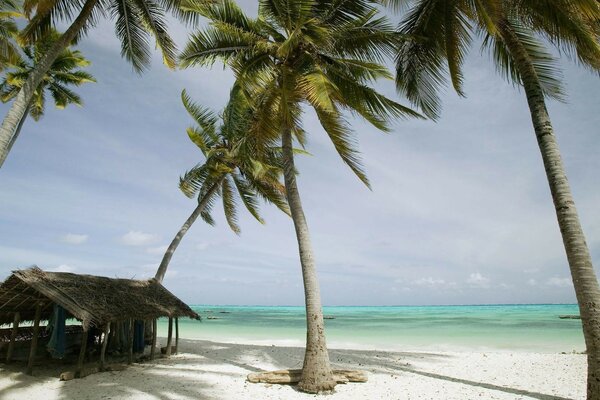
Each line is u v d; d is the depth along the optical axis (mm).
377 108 11227
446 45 10258
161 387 10180
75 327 15094
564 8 8344
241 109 13242
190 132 19031
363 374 11016
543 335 27125
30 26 10750
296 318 55281
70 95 22938
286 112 10398
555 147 8586
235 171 21016
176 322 16375
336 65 11633
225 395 9461
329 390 9664
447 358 15711
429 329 33031
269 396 9391
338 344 22344
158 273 18141
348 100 11312
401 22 10922
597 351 7430
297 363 14195
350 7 10805
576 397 9484
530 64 9336
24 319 13688
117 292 13461
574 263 7891
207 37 10797
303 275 10359
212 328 35094
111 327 14852
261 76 10570
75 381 10672
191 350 17188
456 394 9719
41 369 12094
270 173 18906
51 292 11102
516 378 11750
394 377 11688
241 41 10953
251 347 18688
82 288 12258
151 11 11820
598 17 7852
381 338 25734
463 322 42375
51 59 9797
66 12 10992
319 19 11000
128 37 12328
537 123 8852
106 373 11672
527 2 8781
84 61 21625
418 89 11820
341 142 11578
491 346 21375
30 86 9430
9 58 17031
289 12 9867
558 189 8281
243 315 67812
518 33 9758
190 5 10164
